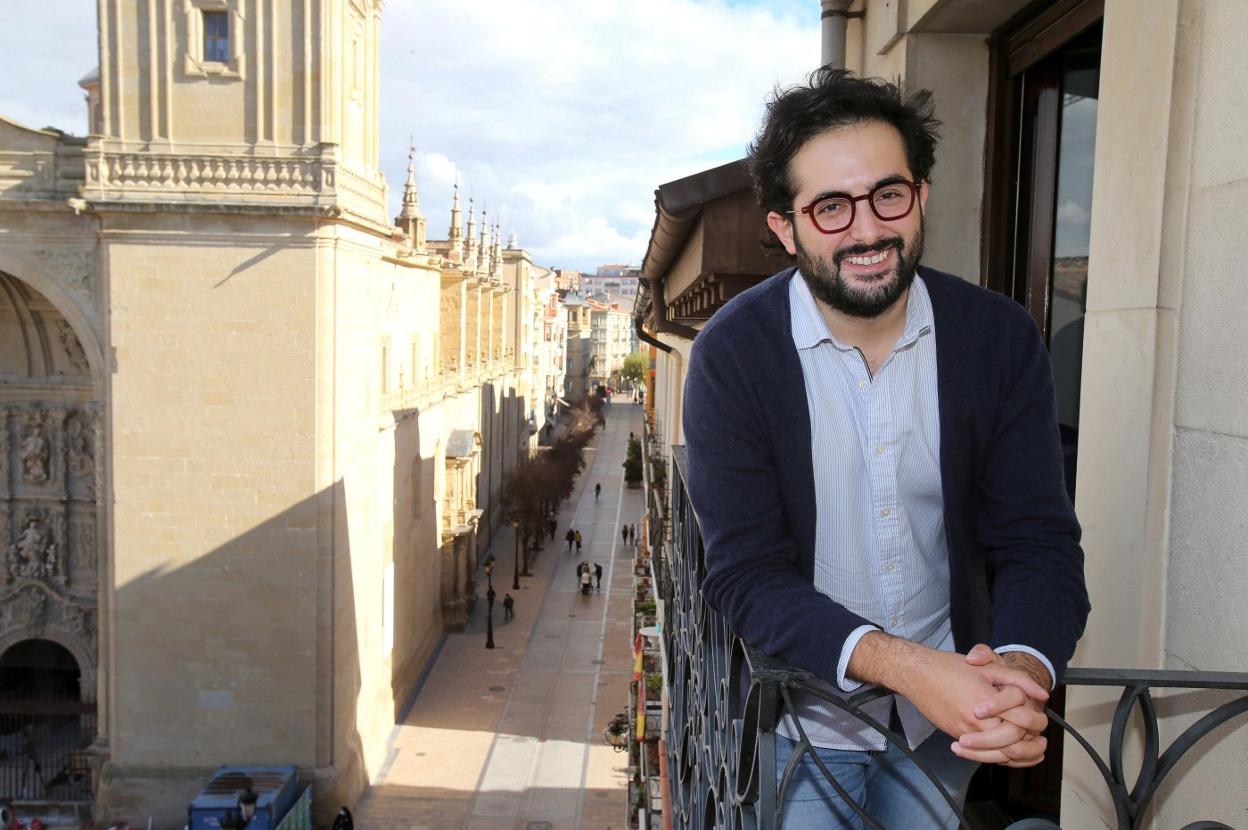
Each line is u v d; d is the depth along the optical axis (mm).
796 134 2396
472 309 55750
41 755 31453
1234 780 2572
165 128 24844
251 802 22625
